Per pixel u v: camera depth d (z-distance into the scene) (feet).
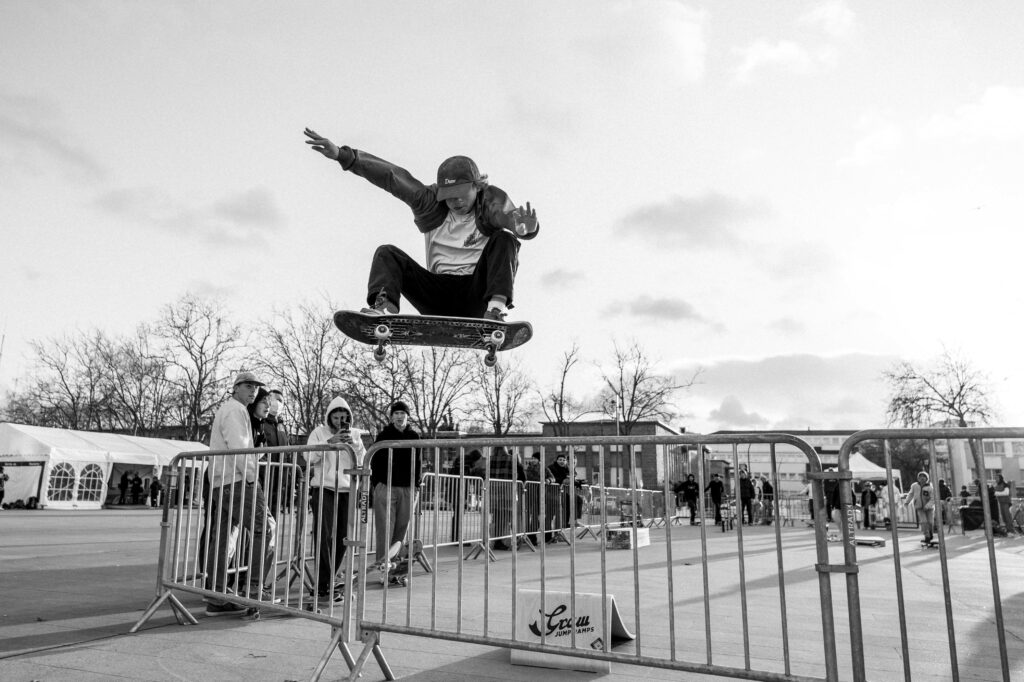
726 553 38.52
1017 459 61.46
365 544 13.44
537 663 13.39
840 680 12.70
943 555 9.22
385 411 113.29
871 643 15.83
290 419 120.06
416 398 112.16
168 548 17.71
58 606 19.31
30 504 82.94
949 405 131.44
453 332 17.75
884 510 80.89
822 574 10.09
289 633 16.11
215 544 17.67
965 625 18.19
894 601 22.11
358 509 13.64
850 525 10.02
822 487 10.21
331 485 21.26
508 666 13.48
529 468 44.39
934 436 9.54
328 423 22.66
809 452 10.23
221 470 18.22
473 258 18.52
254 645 14.92
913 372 136.26
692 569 30.30
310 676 12.44
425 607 19.47
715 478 66.59
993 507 56.24
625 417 132.57
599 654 11.23
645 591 23.44
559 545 42.65
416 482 24.79
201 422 137.59
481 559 33.42
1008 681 8.84
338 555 21.42
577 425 144.97
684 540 49.19
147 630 16.33
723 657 14.15
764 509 76.43
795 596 22.85
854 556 9.96
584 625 13.44
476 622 17.30
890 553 40.01
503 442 12.63
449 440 13.12
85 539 41.91
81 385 151.94
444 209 18.60
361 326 17.16
